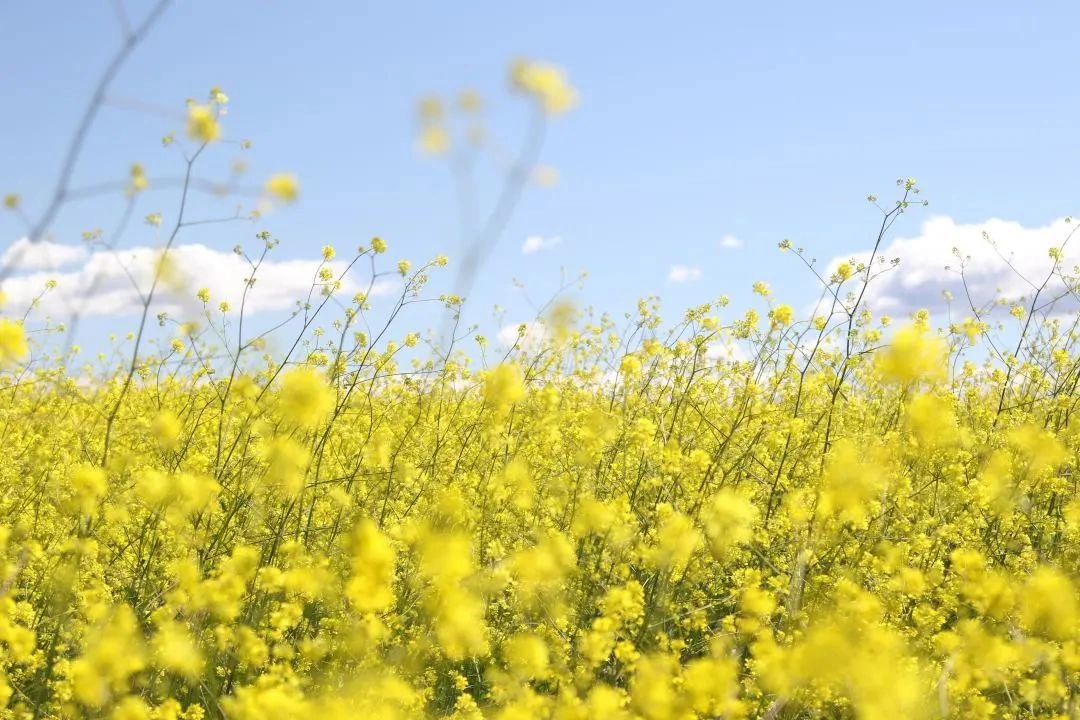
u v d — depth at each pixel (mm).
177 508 1600
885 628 1595
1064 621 1430
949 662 1435
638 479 1886
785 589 1639
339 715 1360
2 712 1480
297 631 1671
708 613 1812
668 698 1363
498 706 1583
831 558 1792
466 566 1425
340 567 1747
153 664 1519
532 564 1536
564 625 1611
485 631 1630
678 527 1555
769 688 1490
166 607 1502
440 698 1649
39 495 1845
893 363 1385
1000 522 1862
